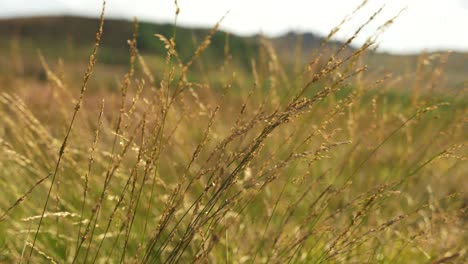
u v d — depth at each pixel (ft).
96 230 10.89
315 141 12.89
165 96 8.87
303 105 7.73
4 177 12.57
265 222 11.60
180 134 11.56
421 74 12.62
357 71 8.14
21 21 151.64
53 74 12.99
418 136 13.30
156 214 11.29
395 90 13.58
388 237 11.76
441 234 11.68
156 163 8.45
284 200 11.97
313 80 8.03
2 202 11.93
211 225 8.74
